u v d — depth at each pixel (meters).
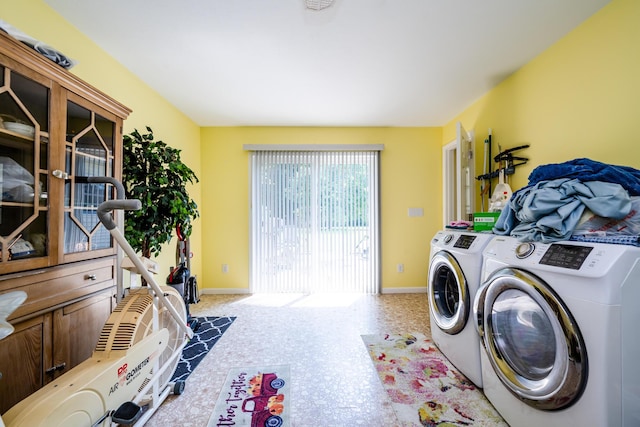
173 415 1.39
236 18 1.64
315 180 3.53
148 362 1.25
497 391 1.35
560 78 1.85
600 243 0.98
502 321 1.31
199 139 3.51
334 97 2.73
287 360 1.92
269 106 2.93
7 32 1.04
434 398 1.51
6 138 1.06
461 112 3.11
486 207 2.67
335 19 1.65
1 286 1.00
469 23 1.69
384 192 3.59
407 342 2.18
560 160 1.86
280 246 3.52
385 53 2.01
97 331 1.43
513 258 1.25
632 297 0.88
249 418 1.37
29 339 1.11
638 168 1.41
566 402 0.97
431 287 2.09
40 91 1.16
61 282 1.24
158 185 2.09
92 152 1.45
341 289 3.55
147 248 2.07
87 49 1.81
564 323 0.97
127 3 1.51
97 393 0.96
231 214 3.53
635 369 0.88
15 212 1.08
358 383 1.65
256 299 3.28
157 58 2.05
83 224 1.38
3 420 0.78
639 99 1.40
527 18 1.65
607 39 1.54
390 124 3.51
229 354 2.01
